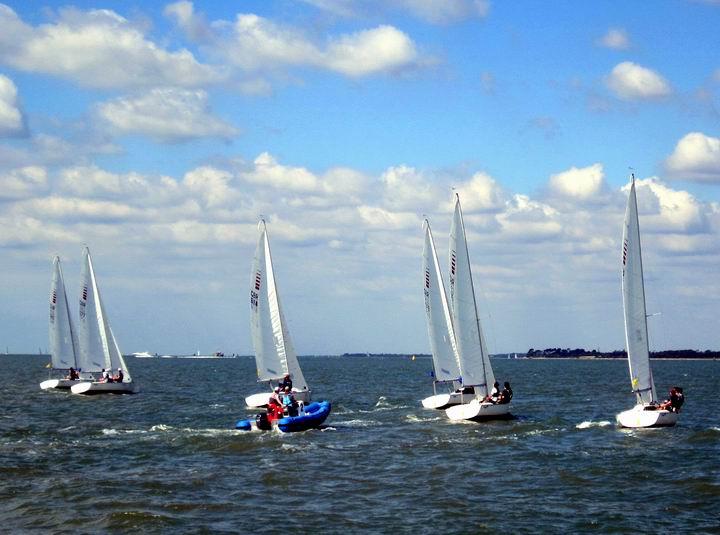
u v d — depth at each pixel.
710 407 64.44
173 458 37.69
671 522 26.67
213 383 106.62
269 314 56.22
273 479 32.88
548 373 163.50
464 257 51.69
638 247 46.66
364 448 40.41
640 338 47.09
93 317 77.56
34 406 63.53
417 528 26.00
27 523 26.61
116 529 25.94
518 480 32.75
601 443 41.88
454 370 60.28
